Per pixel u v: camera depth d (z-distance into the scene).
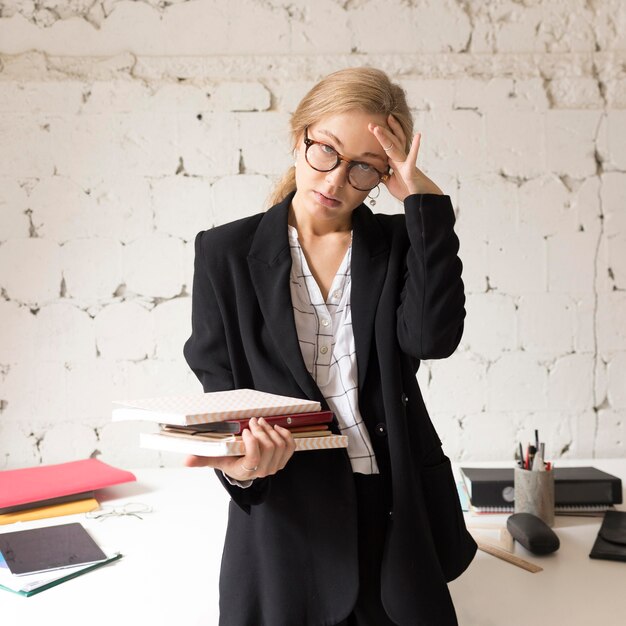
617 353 2.75
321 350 1.33
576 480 2.12
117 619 1.53
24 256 2.63
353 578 1.24
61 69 2.62
